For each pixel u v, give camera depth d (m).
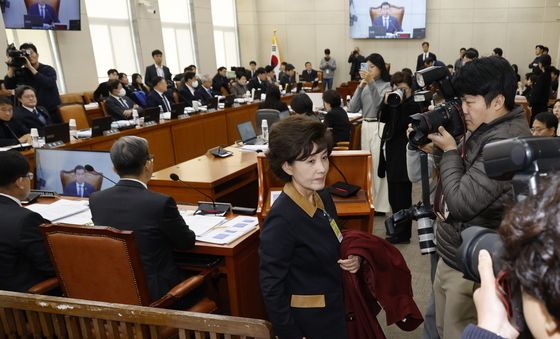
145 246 1.63
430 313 1.65
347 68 12.38
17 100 4.38
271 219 1.18
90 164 2.61
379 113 3.11
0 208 1.66
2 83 4.74
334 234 1.25
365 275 1.26
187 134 5.41
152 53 8.20
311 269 1.20
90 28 7.97
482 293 0.52
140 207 1.63
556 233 0.40
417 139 1.24
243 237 1.91
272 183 2.27
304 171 1.14
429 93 1.46
